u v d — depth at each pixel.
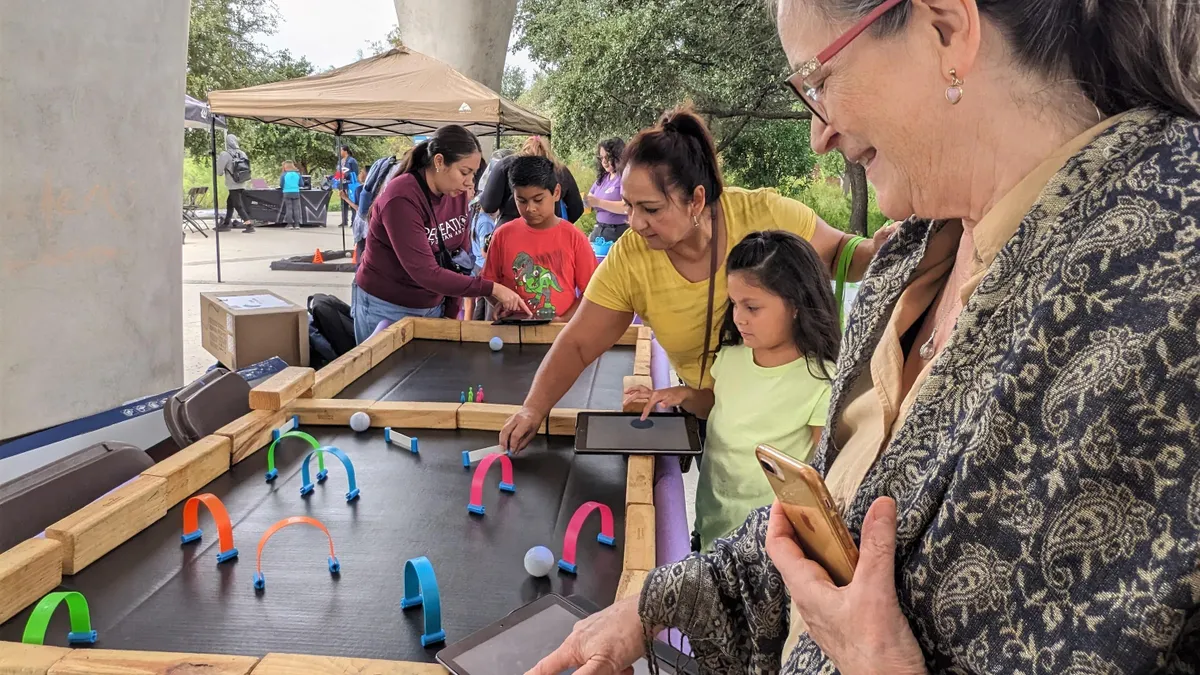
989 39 0.61
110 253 3.05
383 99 6.05
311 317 3.60
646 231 1.83
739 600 0.93
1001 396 0.54
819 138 0.74
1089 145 0.57
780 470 0.69
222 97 6.03
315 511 1.50
